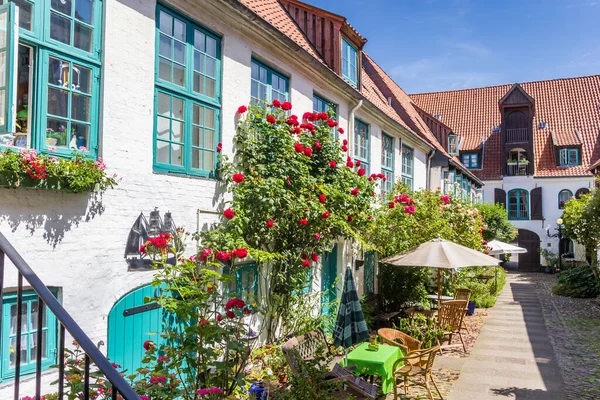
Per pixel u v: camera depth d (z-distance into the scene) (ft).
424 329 35.70
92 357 7.27
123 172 17.19
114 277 16.61
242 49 24.53
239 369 17.65
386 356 22.11
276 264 24.91
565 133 112.68
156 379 13.84
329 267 35.73
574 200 68.39
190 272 17.53
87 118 16.19
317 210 24.36
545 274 103.14
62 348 7.80
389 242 37.99
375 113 42.29
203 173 21.67
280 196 22.59
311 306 29.01
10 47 11.68
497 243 72.59
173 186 19.57
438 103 130.00
